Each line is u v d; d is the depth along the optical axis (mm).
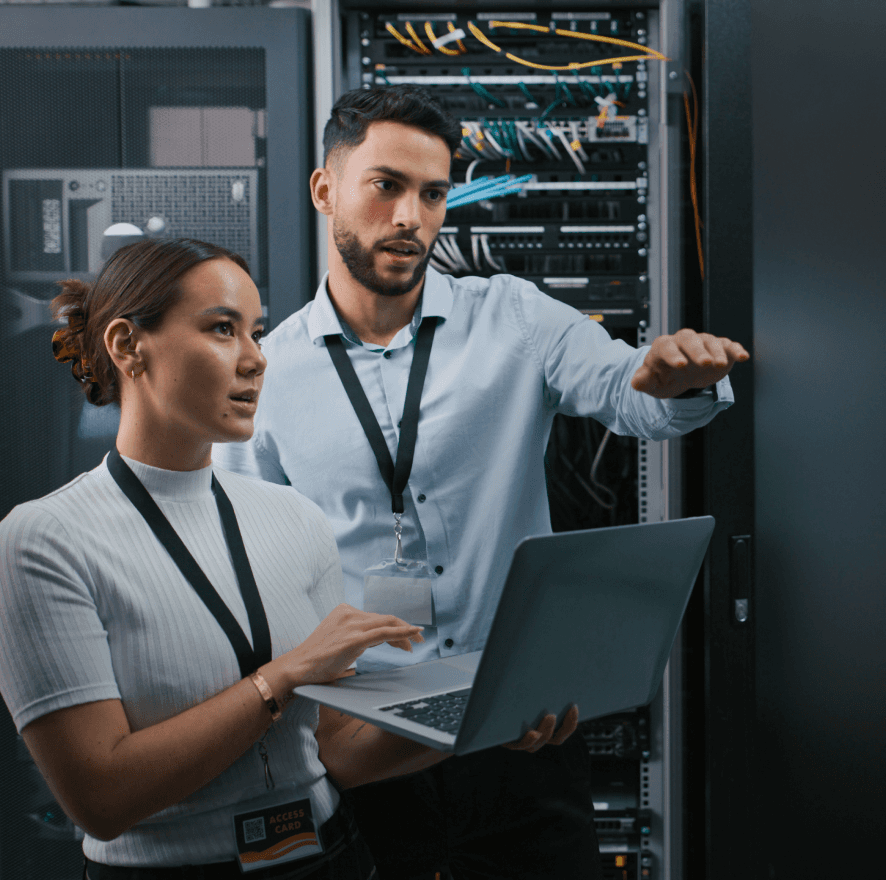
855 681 1719
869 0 1657
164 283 672
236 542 761
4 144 1561
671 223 1667
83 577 660
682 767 1661
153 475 724
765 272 1678
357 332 1172
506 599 562
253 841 704
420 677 826
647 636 744
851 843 1711
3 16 1532
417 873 1095
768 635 1703
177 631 691
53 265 1572
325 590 843
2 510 1585
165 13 1542
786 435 1699
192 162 1570
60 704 623
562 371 1142
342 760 800
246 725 667
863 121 1669
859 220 1686
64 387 1584
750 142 1507
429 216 1052
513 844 1096
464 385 1137
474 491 1133
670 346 771
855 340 1692
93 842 716
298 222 1558
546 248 1717
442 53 1693
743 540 1504
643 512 1750
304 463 1158
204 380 680
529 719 661
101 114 1560
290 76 1545
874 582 1714
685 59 1632
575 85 1684
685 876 1669
